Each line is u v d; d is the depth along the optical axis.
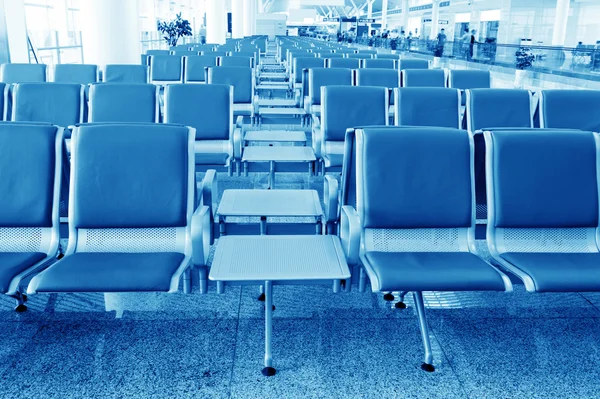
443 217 2.71
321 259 2.51
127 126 2.64
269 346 2.43
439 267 2.44
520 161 2.73
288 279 2.29
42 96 4.53
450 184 2.71
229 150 4.54
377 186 2.67
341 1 42.72
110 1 8.23
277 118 6.80
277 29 37.28
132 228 2.68
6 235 2.66
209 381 2.35
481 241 4.04
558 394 2.31
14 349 2.57
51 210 2.62
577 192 2.74
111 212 2.60
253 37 28.16
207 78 6.41
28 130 2.61
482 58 16.53
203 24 33.03
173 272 2.38
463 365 2.52
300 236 2.84
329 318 2.92
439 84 6.32
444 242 2.80
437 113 4.63
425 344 2.51
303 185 5.37
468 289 2.34
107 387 2.30
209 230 2.82
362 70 6.25
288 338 2.71
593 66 12.02
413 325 2.87
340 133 4.52
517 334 2.80
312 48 13.91
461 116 4.93
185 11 27.88
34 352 2.55
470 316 2.98
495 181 2.73
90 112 4.46
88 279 2.26
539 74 13.77
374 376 2.41
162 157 2.63
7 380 2.33
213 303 3.06
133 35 8.56
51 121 4.53
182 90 4.48
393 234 2.79
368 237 2.76
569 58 12.84
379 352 2.60
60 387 2.29
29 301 3.03
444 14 38.59
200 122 4.47
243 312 2.97
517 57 14.49
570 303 3.16
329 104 4.52
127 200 2.61
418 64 8.09
